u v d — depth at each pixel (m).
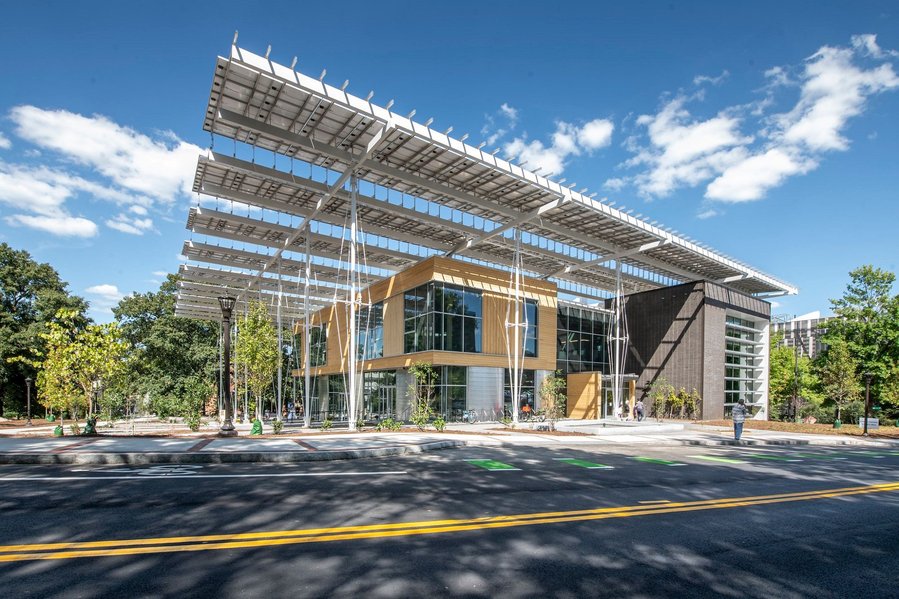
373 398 34.22
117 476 9.41
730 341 40.56
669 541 5.97
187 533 5.86
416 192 25.06
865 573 5.10
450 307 27.91
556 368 33.31
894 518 7.50
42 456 11.03
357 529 6.12
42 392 19.45
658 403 37.81
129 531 5.91
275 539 5.67
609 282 42.00
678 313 38.12
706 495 8.81
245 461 11.80
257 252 32.16
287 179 22.45
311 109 18.83
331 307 41.50
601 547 5.67
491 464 11.90
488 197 25.59
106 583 4.40
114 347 19.06
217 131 20.14
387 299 32.47
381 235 29.73
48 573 4.61
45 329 43.31
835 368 36.47
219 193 24.00
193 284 37.72
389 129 18.77
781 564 5.30
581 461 12.91
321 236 29.44
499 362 29.69
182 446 13.00
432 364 26.92
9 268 46.19
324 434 18.53
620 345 39.84
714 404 36.88
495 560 5.16
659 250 32.41
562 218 27.70
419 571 4.80
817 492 9.46
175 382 48.91
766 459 14.80
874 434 26.75
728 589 4.58
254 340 32.28
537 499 8.03
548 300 33.25
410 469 10.93
